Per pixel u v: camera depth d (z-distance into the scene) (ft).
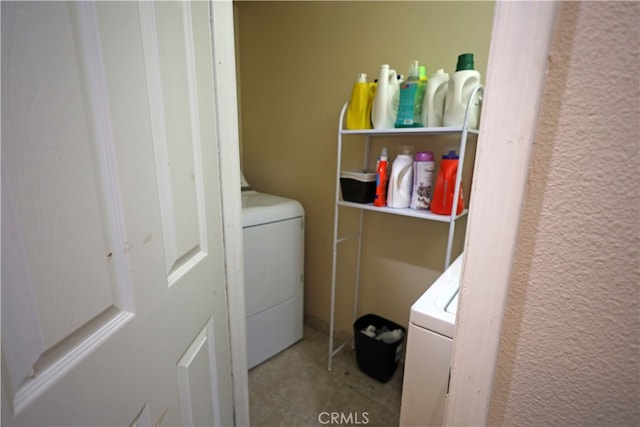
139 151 1.75
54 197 1.24
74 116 1.32
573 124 1.00
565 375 1.18
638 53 0.89
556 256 1.11
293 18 6.43
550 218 1.09
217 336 3.16
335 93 6.14
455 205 4.05
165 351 2.15
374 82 5.11
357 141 5.99
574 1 0.94
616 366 1.09
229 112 3.06
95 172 1.45
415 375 2.53
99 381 1.53
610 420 1.14
